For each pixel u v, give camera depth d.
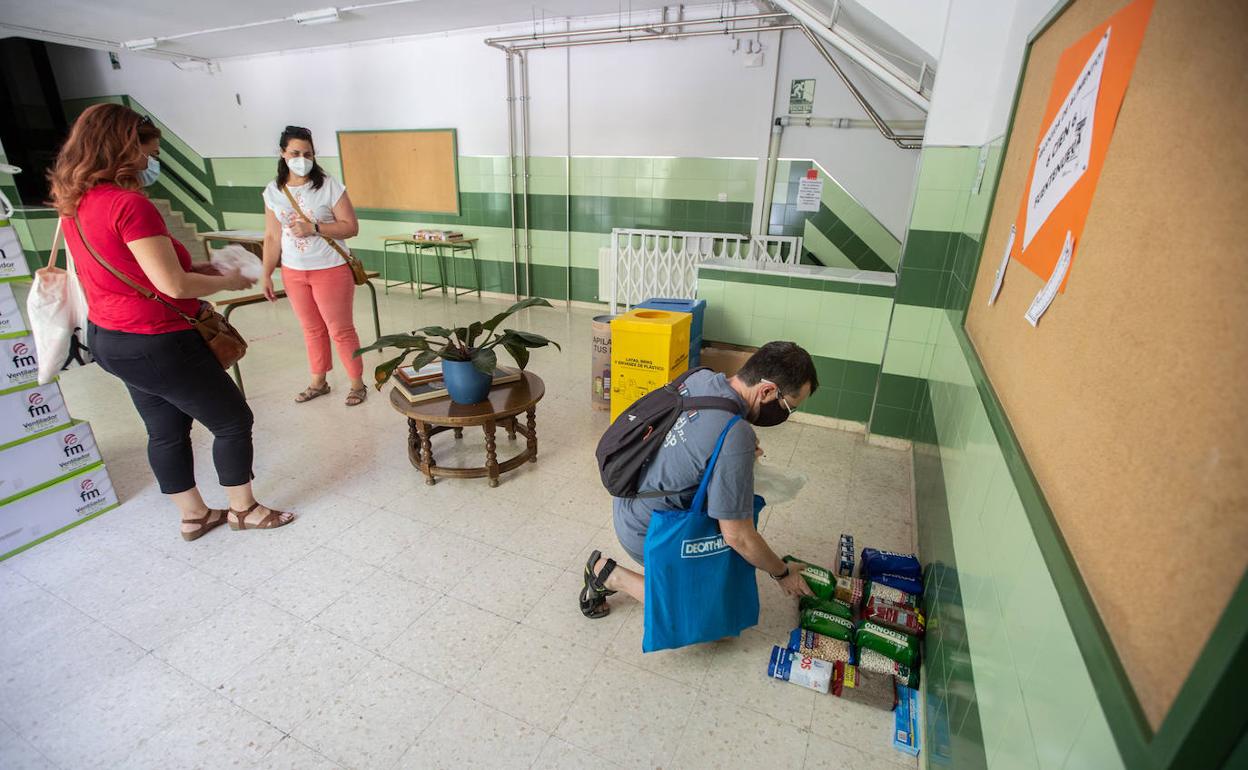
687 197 5.21
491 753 1.44
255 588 1.96
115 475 2.61
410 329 5.14
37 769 1.37
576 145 5.46
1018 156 1.58
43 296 1.81
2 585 1.94
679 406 1.47
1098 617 0.64
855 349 3.19
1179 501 0.53
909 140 4.32
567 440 3.06
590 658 1.71
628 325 2.86
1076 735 0.62
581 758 1.43
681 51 4.83
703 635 1.61
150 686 1.59
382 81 6.09
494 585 2.00
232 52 6.59
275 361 4.20
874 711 1.57
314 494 2.52
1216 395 0.50
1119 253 0.76
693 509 1.46
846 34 2.85
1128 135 0.80
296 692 1.58
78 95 8.05
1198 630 0.47
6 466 2.03
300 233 3.00
